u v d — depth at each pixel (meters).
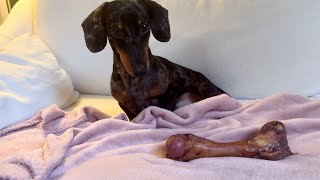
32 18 1.48
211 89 1.24
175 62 1.33
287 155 0.89
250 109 1.11
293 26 1.19
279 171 0.81
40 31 1.44
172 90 1.19
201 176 0.82
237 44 1.24
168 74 1.17
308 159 0.86
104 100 1.40
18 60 1.28
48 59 1.35
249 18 1.22
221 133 0.98
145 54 1.01
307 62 1.21
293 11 1.19
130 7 1.00
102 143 0.97
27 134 1.09
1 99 1.14
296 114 1.08
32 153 0.92
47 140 0.98
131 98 1.13
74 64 1.42
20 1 1.53
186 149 0.88
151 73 1.11
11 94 1.17
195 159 0.89
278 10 1.20
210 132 1.00
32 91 1.23
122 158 0.92
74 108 1.34
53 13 1.42
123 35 0.99
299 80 1.23
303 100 1.12
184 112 1.09
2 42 1.41
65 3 1.40
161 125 1.08
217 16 1.25
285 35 1.20
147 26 1.02
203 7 1.27
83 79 1.44
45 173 0.86
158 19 1.05
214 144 0.89
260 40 1.22
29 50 1.33
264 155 0.86
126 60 1.00
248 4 1.22
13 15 1.50
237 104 1.14
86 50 1.39
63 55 1.42
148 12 1.04
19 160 0.90
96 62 1.40
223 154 0.88
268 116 1.08
